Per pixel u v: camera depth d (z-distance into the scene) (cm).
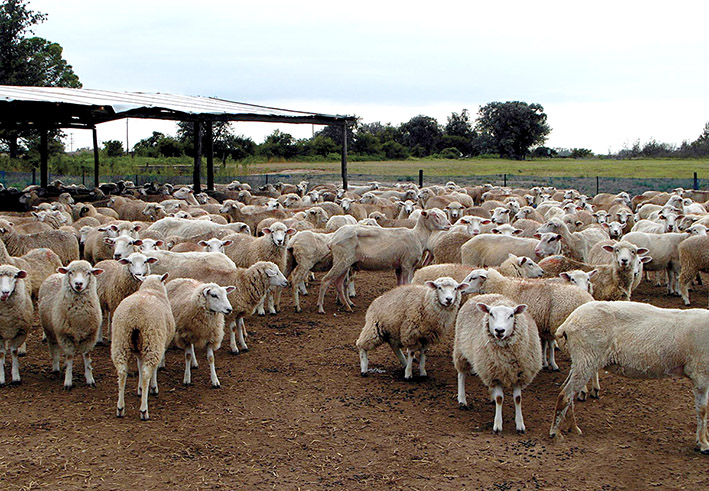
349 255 1375
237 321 1109
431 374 992
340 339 1178
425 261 1568
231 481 649
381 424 795
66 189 3002
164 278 939
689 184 3925
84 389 902
